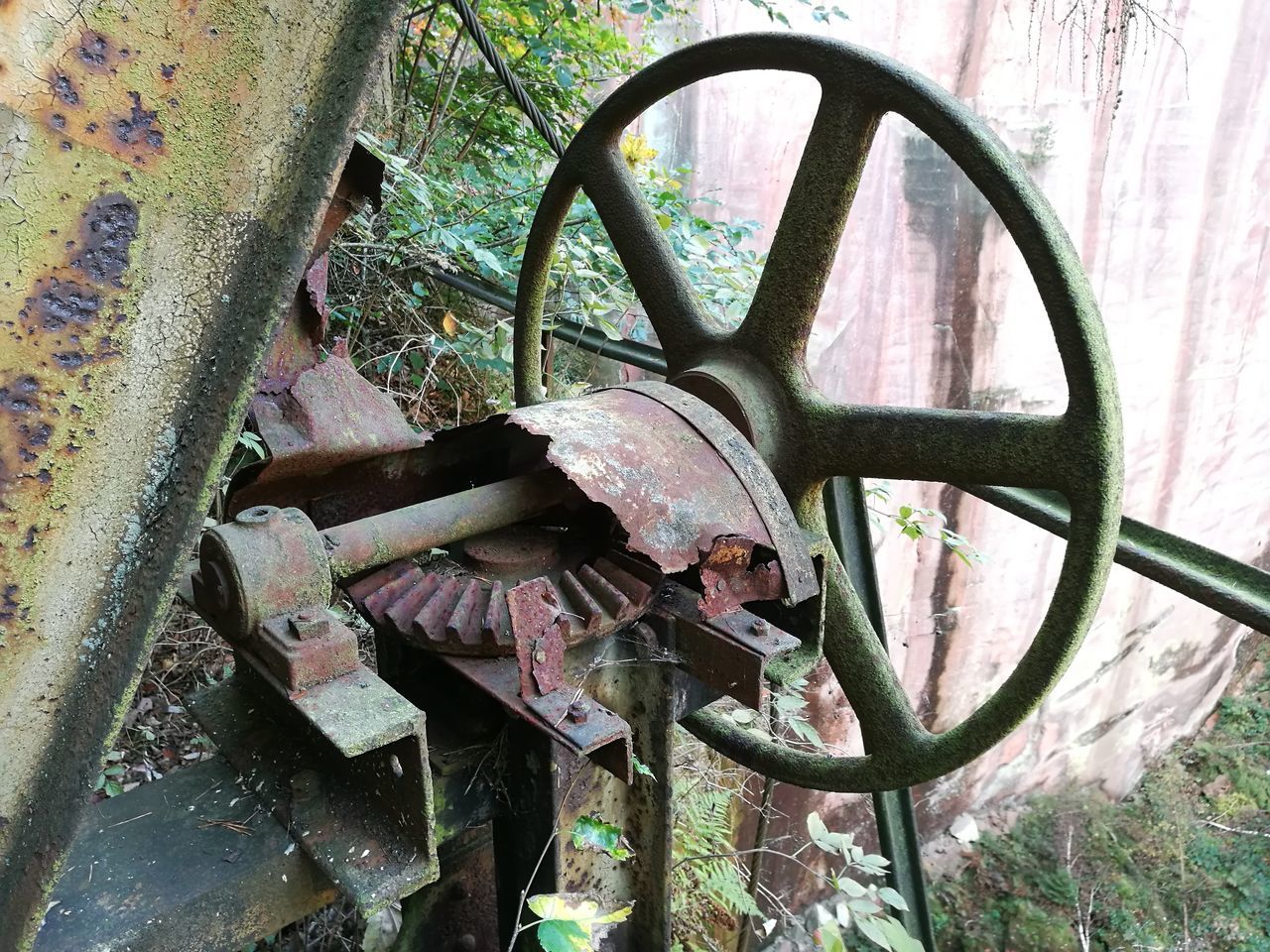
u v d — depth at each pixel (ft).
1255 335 25.13
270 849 3.97
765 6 12.59
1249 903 24.27
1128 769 28.30
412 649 5.04
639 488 4.49
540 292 7.63
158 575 3.00
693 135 16.44
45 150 2.60
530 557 4.91
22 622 2.88
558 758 4.61
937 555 20.79
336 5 3.06
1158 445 24.89
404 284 11.84
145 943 3.58
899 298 18.69
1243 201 22.45
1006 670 23.70
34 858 3.00
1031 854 23.98
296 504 4.90
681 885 9.84
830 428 5.74
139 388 2.98
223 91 2.89
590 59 13.70
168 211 2.89
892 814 9.24
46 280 2.70
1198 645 28.71
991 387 20.59
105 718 2.96
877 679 6.00
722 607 4.75
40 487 2.84
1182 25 18.94
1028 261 4.65
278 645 3.59
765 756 6.59
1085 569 4.82
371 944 6.60
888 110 5.18
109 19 2.60
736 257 12.07
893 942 6.54
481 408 12.52
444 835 4.72
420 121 13.28
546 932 3.74
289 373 4.70
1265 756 29.37
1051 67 18.19
